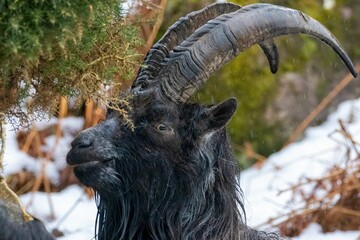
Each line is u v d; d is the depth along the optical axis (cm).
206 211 1554
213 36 1523
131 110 1481
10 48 1110
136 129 1477
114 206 1517
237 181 1638
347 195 2723
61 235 2477
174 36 1561
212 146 1552
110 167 1456
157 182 1495
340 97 3416
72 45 1209
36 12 1109
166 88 1496
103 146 1453
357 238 2530
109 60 1313
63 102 2627
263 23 1556
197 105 1520
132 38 1324
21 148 2798
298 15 1588
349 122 3275
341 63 3416
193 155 1519
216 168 1560
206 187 1545
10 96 1251
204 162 1534
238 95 3155
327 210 2689
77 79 1288
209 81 3100
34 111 1340
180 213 1523
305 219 2689
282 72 3294
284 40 3359
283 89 3256
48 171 2781
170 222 1517
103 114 2673
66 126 2786
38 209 2638
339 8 3522
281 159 3041
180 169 1510
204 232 1550
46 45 1139
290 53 3350
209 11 1609
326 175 2795
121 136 1469
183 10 2941
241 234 1627
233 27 1535
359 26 3531
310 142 3150
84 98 1342
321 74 3369
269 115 3206
